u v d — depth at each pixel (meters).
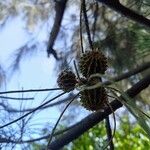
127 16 0.53
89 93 0.34
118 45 0.75
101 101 0.34
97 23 0.79
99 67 0.35
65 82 0.35
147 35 0.53
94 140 0.92
